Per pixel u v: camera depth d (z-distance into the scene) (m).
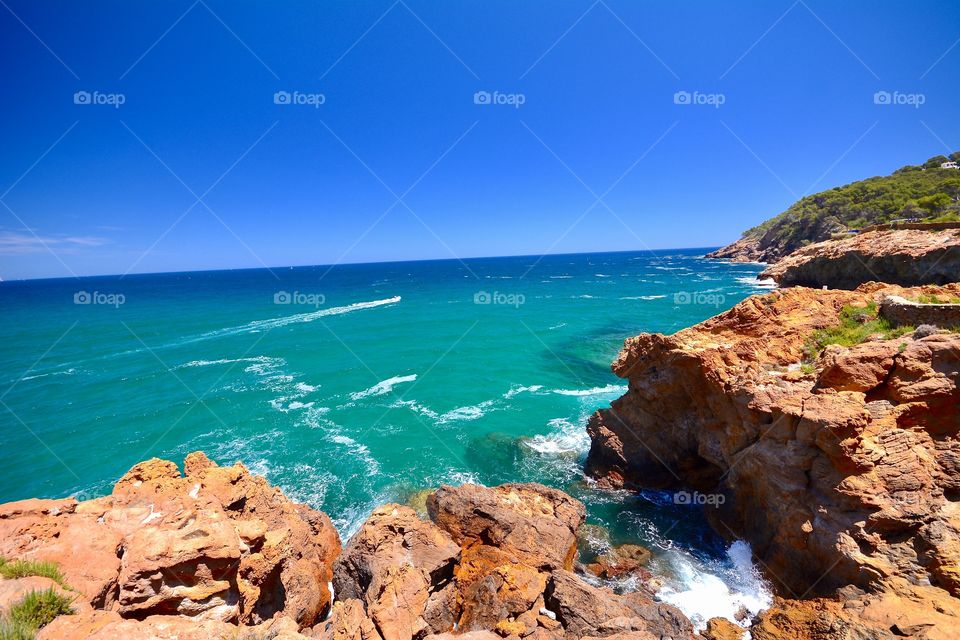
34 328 66.31
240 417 32.12
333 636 10.74
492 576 13.42
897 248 53.91
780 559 14.65
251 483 15.44
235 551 9.93
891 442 13.02
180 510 11.56
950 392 13.12
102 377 41.47
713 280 115.31
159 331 63.59
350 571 14.17
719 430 18.67
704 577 15.81
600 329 59.81
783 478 14.59
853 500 12.65
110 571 9.34
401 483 23.42
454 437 28.61
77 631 7.55
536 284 130.88
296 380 40.59
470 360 46.72
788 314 20.06
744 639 12.52
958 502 12.02
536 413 32.25
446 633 11.23
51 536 10.17
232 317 76.38
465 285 136.12
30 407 33.97
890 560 11.66
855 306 19.64
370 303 95.31
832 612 11.42
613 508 20.42
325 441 28.27
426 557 13.62
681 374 19.66
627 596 13.39
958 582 10.59
